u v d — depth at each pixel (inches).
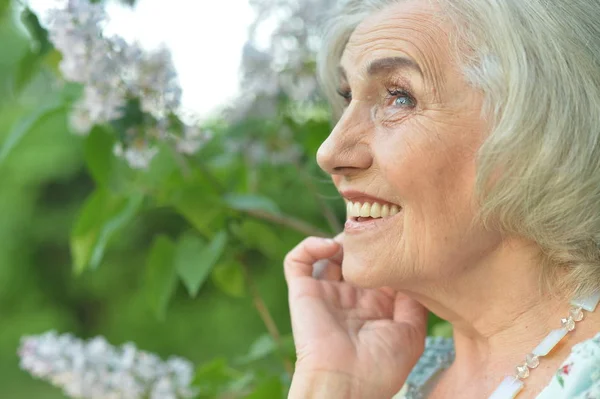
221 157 79.1
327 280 61.2
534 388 46.6
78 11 62.4
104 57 63.4
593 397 42.6
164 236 70.6
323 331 56.4
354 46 51.4
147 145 66.6
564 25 45.2
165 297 70.7
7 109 287.9
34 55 73.7
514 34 45.1
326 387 54.4
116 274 285.6
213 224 72.0
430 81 47.4
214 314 269.9
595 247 47.0
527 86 44.7
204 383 72.4
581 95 45.0
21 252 295.4
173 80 65.8
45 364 70.9
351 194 50.6
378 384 55.4
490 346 50.8
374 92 50.2
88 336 299.6
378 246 50.0
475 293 49.9
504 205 45.8
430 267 48.9
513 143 44.7
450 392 53.8
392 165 47.9
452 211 47.7
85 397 72.1
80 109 67.4
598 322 46.8
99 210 71.3
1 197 290.8
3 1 75.9
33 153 284.0
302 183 87.0
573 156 44.8
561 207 45.2
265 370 72.5
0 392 291.0
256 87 77.4
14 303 298.5
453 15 47.2
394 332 57.5
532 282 48.5
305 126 81.0
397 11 49.5
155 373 71.4
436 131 47.2
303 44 76.5
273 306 235.1
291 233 84.6
